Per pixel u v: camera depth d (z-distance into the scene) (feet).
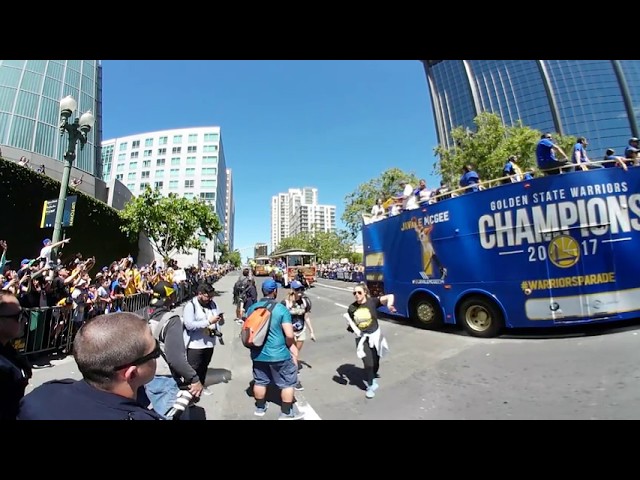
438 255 27.09
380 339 16.42
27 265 22.75
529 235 22.03
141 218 74.90
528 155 57.88
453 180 67.72
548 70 220.64
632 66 213.87
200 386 11.07
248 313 14.46
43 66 140.97
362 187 105.60
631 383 14.25
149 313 12.21
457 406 14.08
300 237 243.60
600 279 20.33
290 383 14.02
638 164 21.59
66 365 21.09
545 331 23.35
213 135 345.72
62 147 134.31
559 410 12.85
